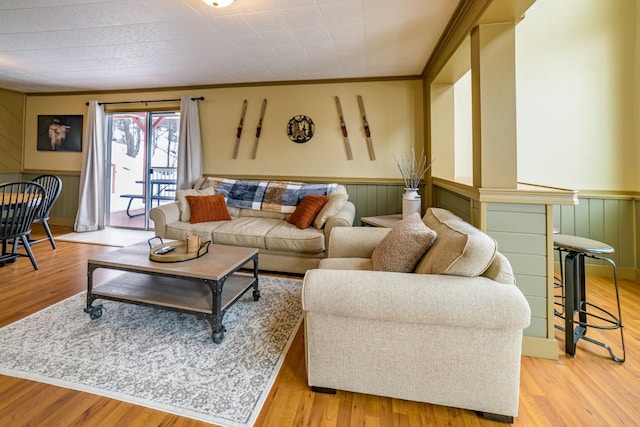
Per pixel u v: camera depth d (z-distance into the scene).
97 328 1.91
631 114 2.79
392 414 1.27
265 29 2.59
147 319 2.03
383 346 1.27
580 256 1.89
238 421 1.23
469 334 1.19
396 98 3.78
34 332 1.84
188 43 2.88
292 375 1.51
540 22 2.95
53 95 4.79
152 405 1.30
